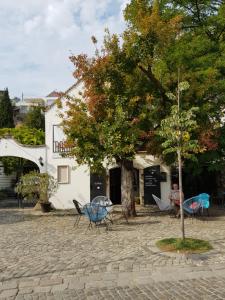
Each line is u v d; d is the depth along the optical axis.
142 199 25.39
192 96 18.06
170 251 11.20
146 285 8.33
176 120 11.91
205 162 21.08
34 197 23.33
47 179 22.58
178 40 19.59
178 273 9.15
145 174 25.50
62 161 25.30
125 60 17.20
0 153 25.47
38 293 7.96
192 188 26.56
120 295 7.73
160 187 25.44
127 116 17.52
